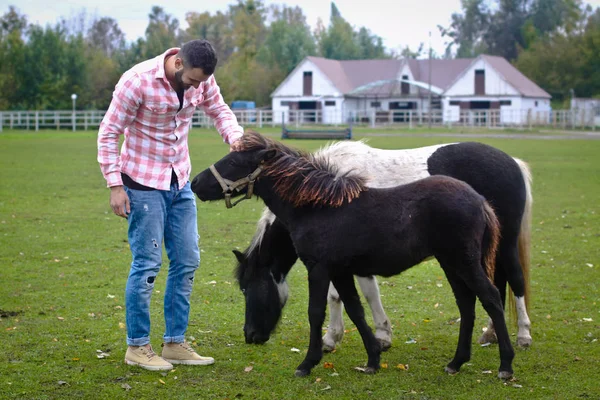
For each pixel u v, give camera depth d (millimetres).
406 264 4875
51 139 35969
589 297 7188
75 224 11703
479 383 4844
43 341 5746
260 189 5102
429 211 4750
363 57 89250
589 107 52094
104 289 7555
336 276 5129
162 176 4973
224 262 8992
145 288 5055
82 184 17344
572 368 5125
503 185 5719
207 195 5102
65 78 56125
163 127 4926
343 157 5918
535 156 25344
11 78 55344
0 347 5566
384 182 5852
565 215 12594
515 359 5348
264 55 76750
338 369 5215
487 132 42562
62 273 8273
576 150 28141
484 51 98438
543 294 7348
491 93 59094
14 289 7500
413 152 5953
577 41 72062
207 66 4695
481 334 6125
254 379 4957
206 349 5660
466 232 4715
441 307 6953
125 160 4969
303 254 4973
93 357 5371
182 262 5215
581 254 9297
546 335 5957
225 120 5383
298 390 4742
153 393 4664
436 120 58875
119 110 4797
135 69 4797
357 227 4809
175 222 5188
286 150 5098
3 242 10102
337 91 61844
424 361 5375
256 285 5566
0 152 27141
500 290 5977
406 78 63719
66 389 4711
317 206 4934
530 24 93438
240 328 6250
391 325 6215
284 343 5848
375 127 50000
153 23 92062
